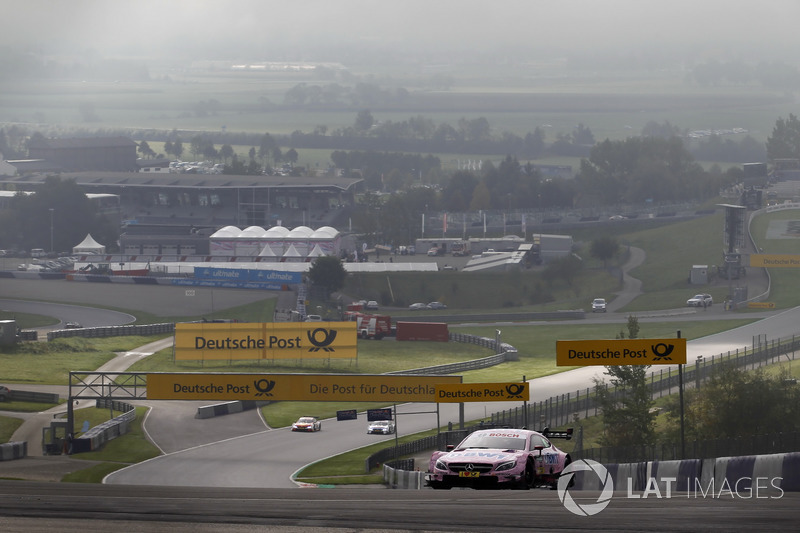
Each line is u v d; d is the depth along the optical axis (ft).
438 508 224.33
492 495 258.16
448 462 279.90
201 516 210.59
